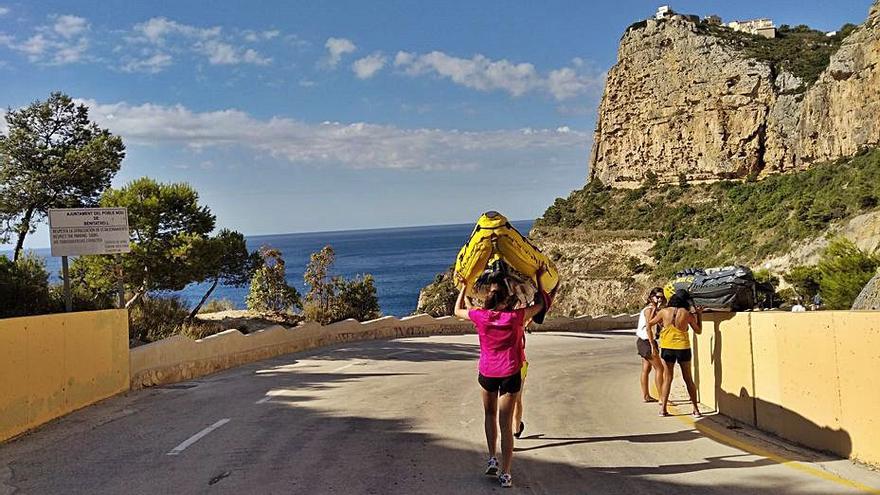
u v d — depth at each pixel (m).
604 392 14.61
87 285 24.36
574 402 13.21
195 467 7.89
